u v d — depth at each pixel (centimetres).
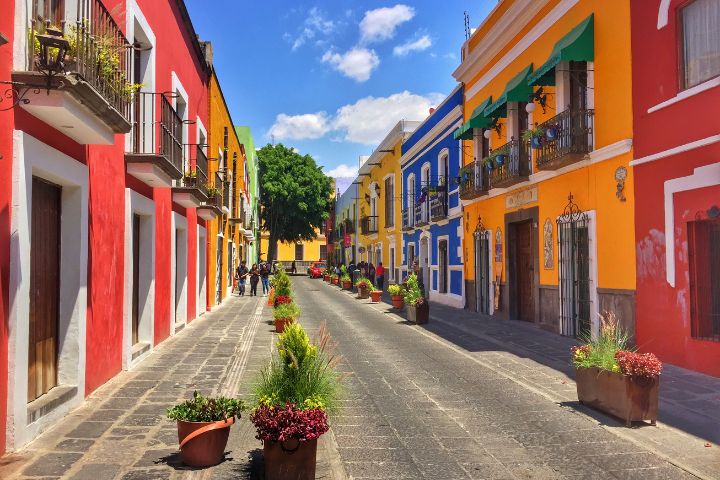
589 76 1102
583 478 441
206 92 1748
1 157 463
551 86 1280
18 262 486
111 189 781
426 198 2359
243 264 2734
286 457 414
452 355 1010
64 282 636
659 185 889
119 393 700
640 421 578
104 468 446
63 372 632
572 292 1186
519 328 1370
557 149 1161
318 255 7138
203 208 1600
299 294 2808
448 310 1864
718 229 794
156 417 593
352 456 492
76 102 523
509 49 1517
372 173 3697
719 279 792
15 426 480
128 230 860
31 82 479
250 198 4128
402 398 698
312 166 5331
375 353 1034
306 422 412
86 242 660
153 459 468
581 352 661
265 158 5184
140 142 958
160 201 1098
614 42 1016
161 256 1109
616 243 1005
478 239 1770
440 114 2172
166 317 1164
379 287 3000
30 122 519
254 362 927
